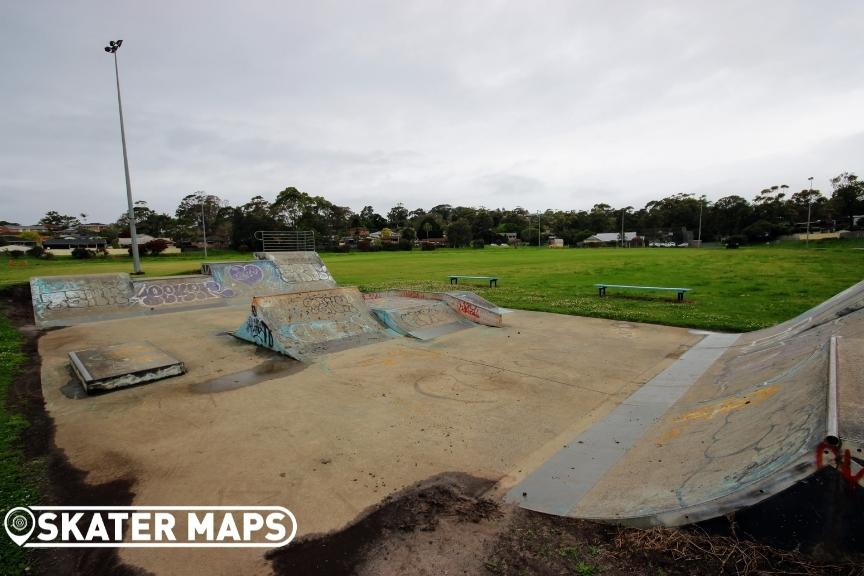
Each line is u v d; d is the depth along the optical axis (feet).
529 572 9.77
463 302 39.32
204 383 23.75
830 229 262.47
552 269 93.76
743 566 9.09
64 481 14.16
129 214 71.87
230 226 238.89
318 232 227.40
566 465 14.65
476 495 12.98
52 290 46.01
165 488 13.69
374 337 32.71
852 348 16.22
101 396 21.95
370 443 16.44
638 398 20.62
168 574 10.16
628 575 9.46
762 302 44.32
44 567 10.39
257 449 16.12
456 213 436.35
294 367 26.32
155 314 47.39
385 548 10.73
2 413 19.70
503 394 21.36
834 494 9.18
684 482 11.97
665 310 41.57
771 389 16.34
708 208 324.80
